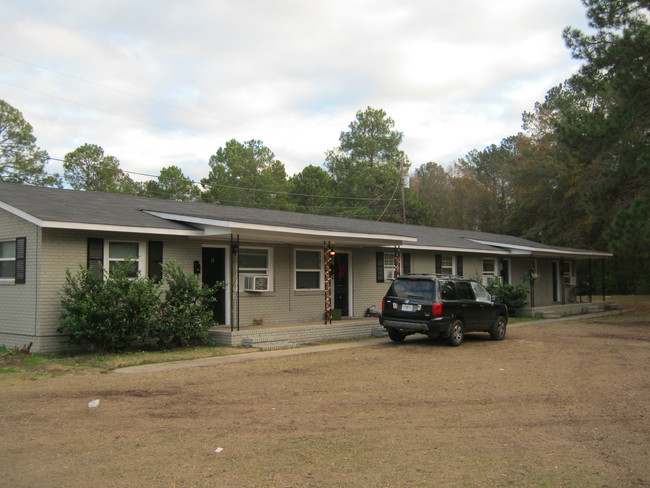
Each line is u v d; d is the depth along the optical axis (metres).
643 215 21.95
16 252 13.07
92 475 5.47
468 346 15.38
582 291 35.72
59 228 12.41
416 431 7.08
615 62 23.06
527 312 25.80
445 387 9.77
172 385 9.69
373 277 21.36
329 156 62.34
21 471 5.55
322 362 12.41
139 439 6.62
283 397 8.89
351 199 56.69
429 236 25.17
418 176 71.44
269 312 17.25
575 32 24.03
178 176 50.06
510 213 49.91
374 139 60.84
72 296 12.36
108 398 8.64
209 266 15.98
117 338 12.60
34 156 41.81
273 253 17.47
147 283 13.02
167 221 14.73
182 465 5.78
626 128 22.66
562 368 11.82
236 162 55.03
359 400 8.74
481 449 6.41
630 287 43.97
